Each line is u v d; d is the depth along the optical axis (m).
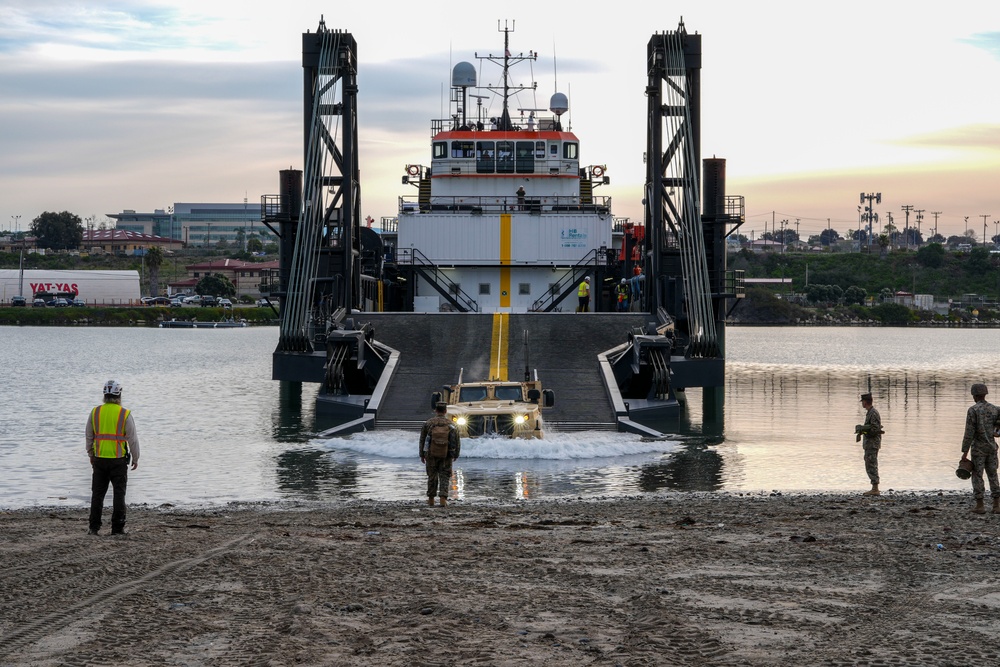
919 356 100.25
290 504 18.97
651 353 34.81
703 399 48.69
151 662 8.15
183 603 9.95
